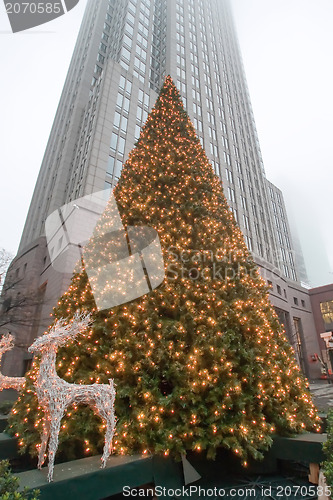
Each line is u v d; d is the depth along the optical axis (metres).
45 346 4.29
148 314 5.33
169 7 48.91
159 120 9.55
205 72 47.88
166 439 4.25
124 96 32.16
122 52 37.50
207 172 8.40
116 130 29.34
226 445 4.41
